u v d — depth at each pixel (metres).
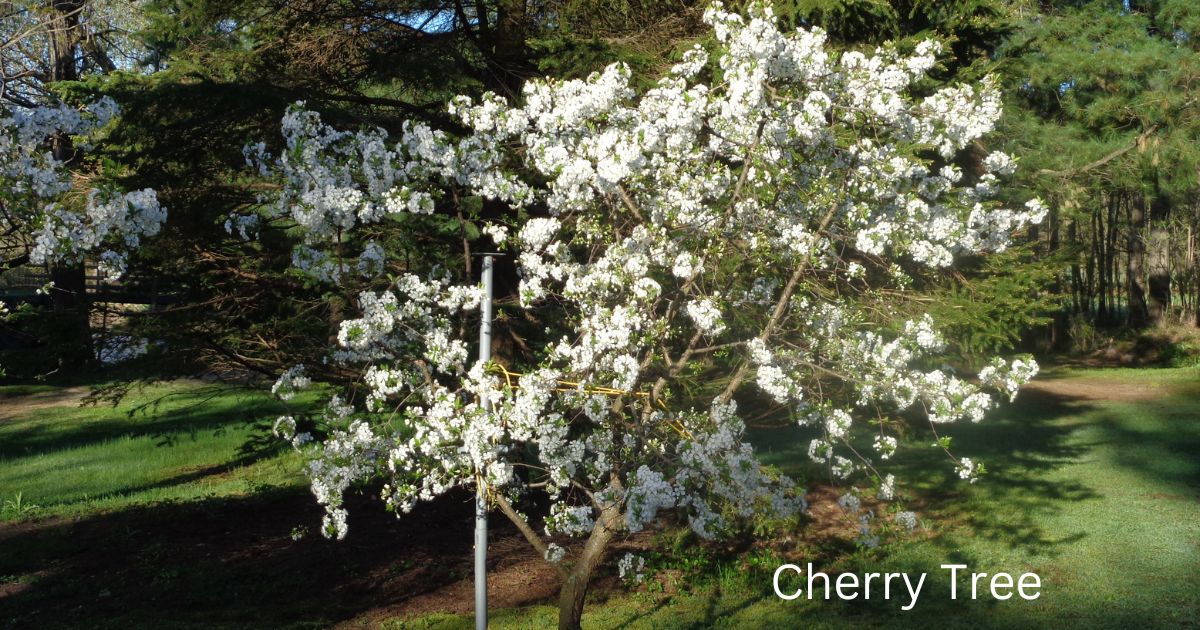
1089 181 15.77
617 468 4.85
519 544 8.23
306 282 6.62
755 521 5.20
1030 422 13.94
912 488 9.77
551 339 7.13
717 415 4.59
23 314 6.90
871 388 4.86
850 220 5.02
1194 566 6.86
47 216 3.83
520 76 8.25
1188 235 25.03
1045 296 7.61
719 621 6.16
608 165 4.38
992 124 4.86
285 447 12.53
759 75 4.29
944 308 7.00
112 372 7.50
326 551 8.12
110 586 7.20
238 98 6.59
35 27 14.45
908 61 4.71
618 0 7.80
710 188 5.04
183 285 7.40
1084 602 6.23
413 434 4.95
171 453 12.73
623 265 4.77
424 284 4.73
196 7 8.02
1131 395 16.84
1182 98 15.17
